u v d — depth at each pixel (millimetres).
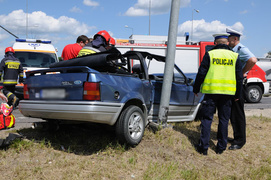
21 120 6910
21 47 10859
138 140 4402
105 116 3904
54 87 4133
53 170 3461
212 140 5223
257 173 3900
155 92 5426
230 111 4668
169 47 5289
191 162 4129
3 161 3617
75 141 4578
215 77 4449
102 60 4137
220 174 3840
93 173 3424
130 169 3660
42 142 4391
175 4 5289
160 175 3541
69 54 6160
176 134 5086
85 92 3832
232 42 5152
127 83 4391
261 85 12844
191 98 6246
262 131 6070
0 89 8164
